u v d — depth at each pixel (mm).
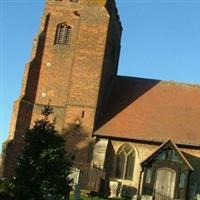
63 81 59719
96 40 59750
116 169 56562
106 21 60062
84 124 57406
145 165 54688
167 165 54156
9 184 37969
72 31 61438
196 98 62500
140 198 52219
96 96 58156
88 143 56781
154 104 61312
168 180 53906
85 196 48875
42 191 37188
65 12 61906
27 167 37938
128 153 56875
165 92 63125
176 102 61719
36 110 59219
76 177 52812
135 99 61938
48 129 39188
